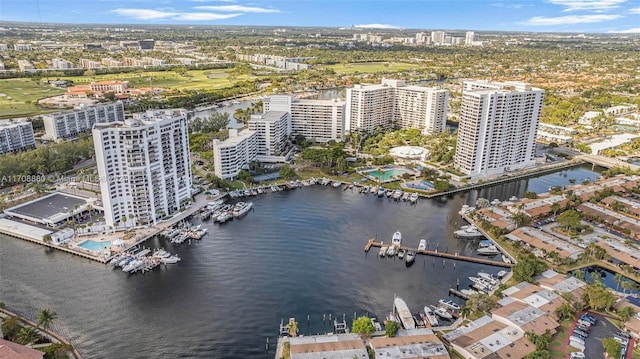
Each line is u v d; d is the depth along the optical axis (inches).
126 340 7455.7
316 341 7126.0
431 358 6707.7
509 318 7544.3
